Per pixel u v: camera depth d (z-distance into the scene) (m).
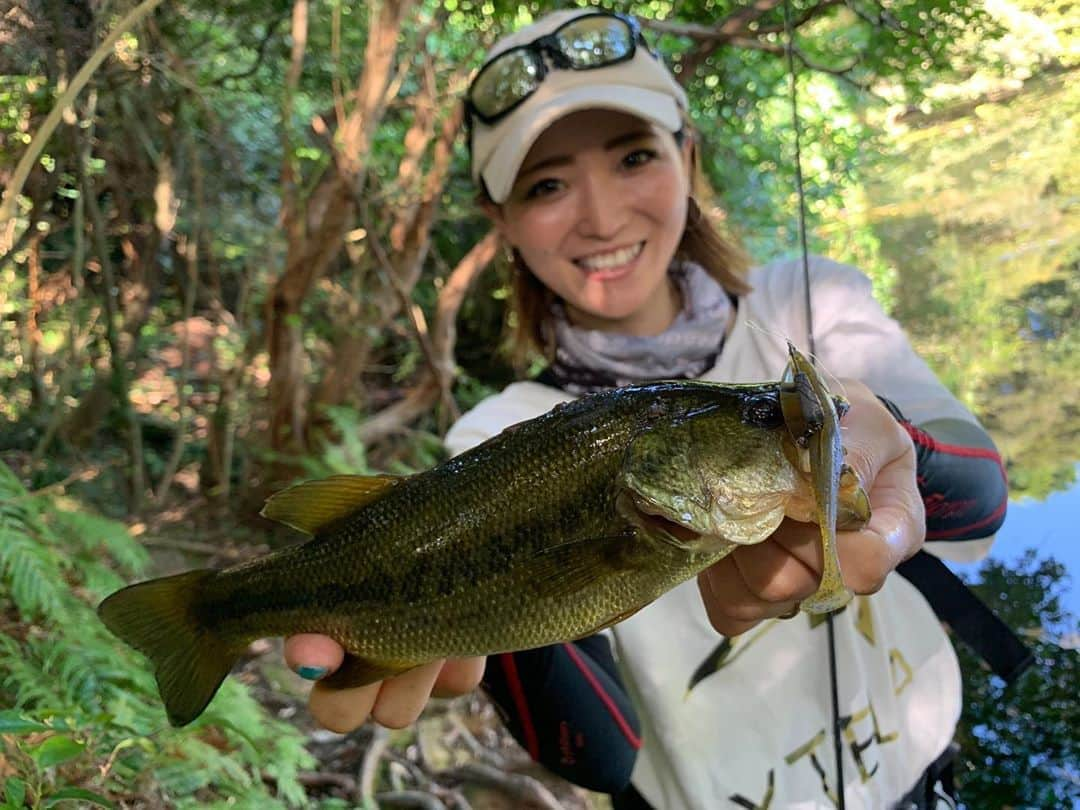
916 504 0.34
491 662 0.50
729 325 0.62
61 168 1.16
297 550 0.40
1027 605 0.98
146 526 1.39
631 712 0.52
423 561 0.38
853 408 0.36
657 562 0.35
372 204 1.50
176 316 1.82
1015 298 1.66
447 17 1.35
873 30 1.30
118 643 0.78
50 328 1.47
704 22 1.39
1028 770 0.84
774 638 0.53
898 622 0.56
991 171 1.89
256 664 1.11
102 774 0.61
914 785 0.54
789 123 1.78
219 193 1.53
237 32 1.29
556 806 0.95
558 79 0.56
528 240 0.59
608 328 0.62
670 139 0.59
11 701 0.65
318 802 0.88
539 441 0.37
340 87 1.45
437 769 1.00
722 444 0.34
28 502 0.87
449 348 1.62
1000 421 1.38
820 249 1.89
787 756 0.52
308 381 1.78
